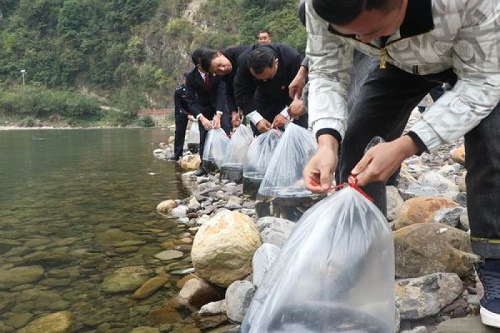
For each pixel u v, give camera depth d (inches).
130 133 651.5
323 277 39.6
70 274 72.4
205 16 1811.0
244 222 67.6
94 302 62.1
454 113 40.4
